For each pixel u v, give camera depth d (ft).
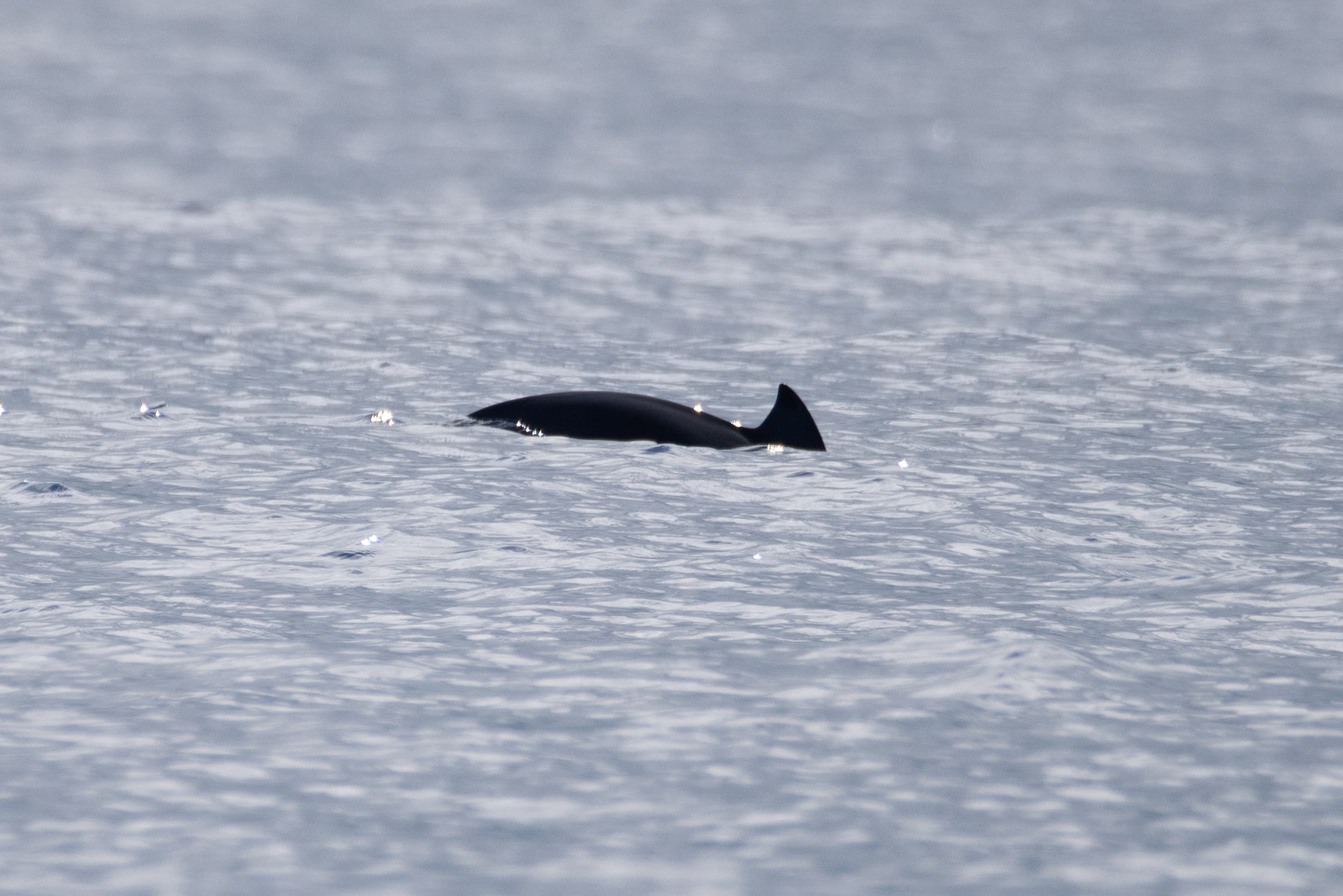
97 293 157.69
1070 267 199.72
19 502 71.46
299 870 33.76
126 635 50.70
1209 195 317.42
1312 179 346.74
